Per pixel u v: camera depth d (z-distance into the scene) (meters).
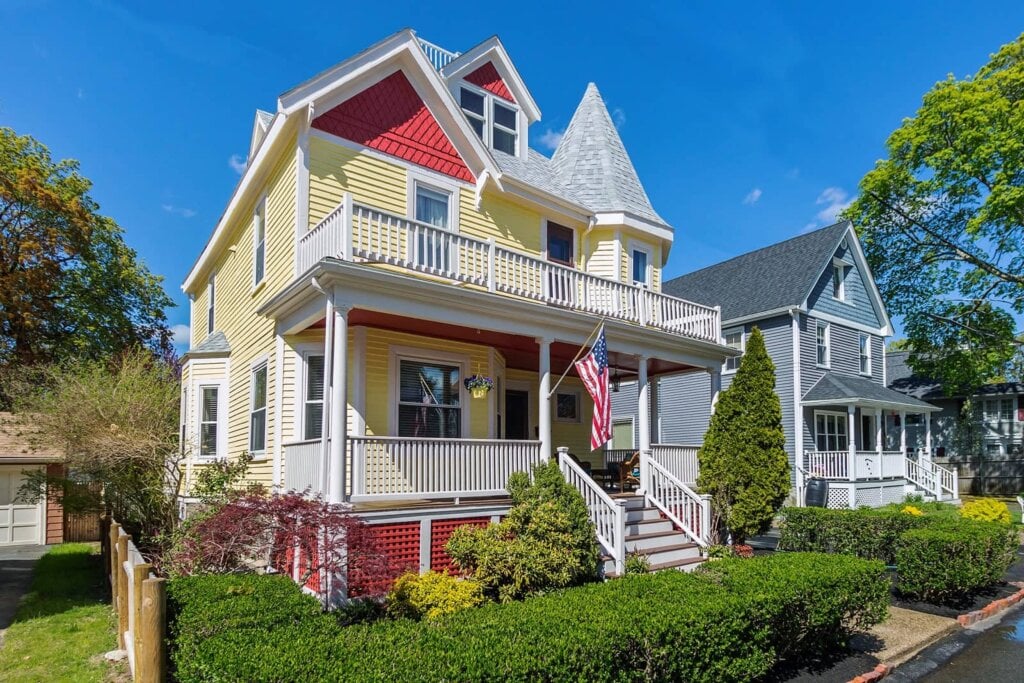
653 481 12.08
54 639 7.41
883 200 28.58
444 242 10.36
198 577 6.55
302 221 10.30
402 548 8.81
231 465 10.66
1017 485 27.39
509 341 12.05
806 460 21.73
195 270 17.33
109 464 11.49
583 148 16.45
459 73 13.95
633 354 12.60
